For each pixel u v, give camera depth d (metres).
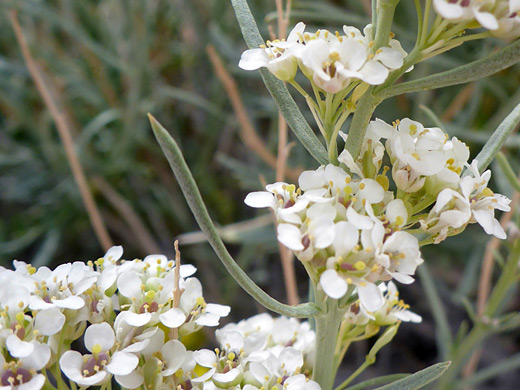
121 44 0.34
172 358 0.15
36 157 0.33
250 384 0.15
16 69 0.32
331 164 0.14
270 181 0.28
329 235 0.13
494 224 0.14
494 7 0.13
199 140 0.35
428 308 0.30
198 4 0.34
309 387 0.14
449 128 0.27
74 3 0.34
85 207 0.31
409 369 0.29
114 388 0.23
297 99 0.32
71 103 0.35
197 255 0.31
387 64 0.13
